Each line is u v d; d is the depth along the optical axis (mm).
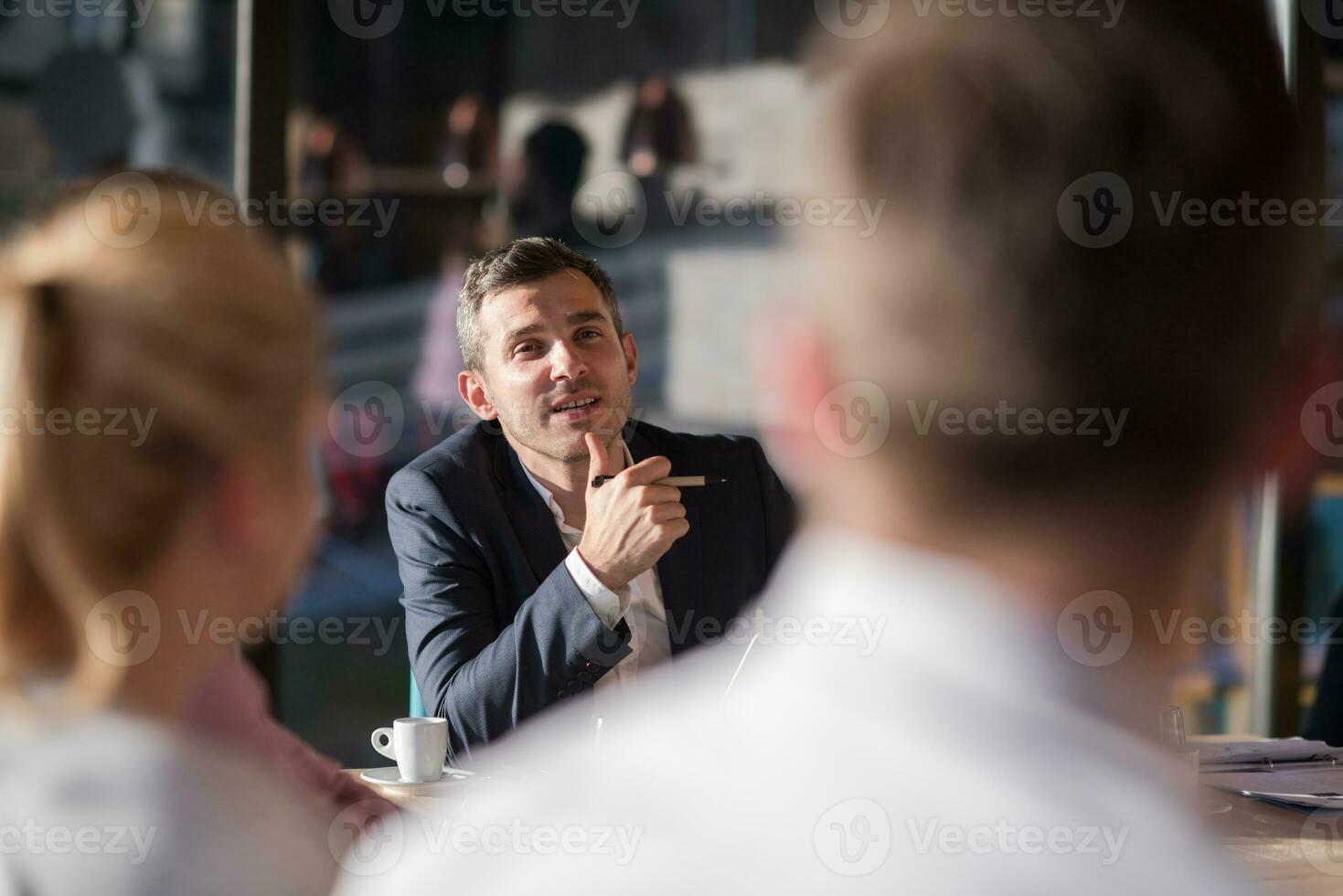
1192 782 718
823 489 678
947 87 608
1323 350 623
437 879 720
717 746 717
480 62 8359
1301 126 609
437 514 3574
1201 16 599
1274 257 605
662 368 7859
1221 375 609
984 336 608
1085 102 590
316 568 7250
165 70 6887
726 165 7938
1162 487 628
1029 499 633
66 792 951
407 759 2986
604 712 812
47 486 961
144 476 974
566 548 3734
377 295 7438
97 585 973
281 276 1039
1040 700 667
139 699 1010
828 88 639
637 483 3238
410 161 8273
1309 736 3820
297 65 8094
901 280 615
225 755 999
